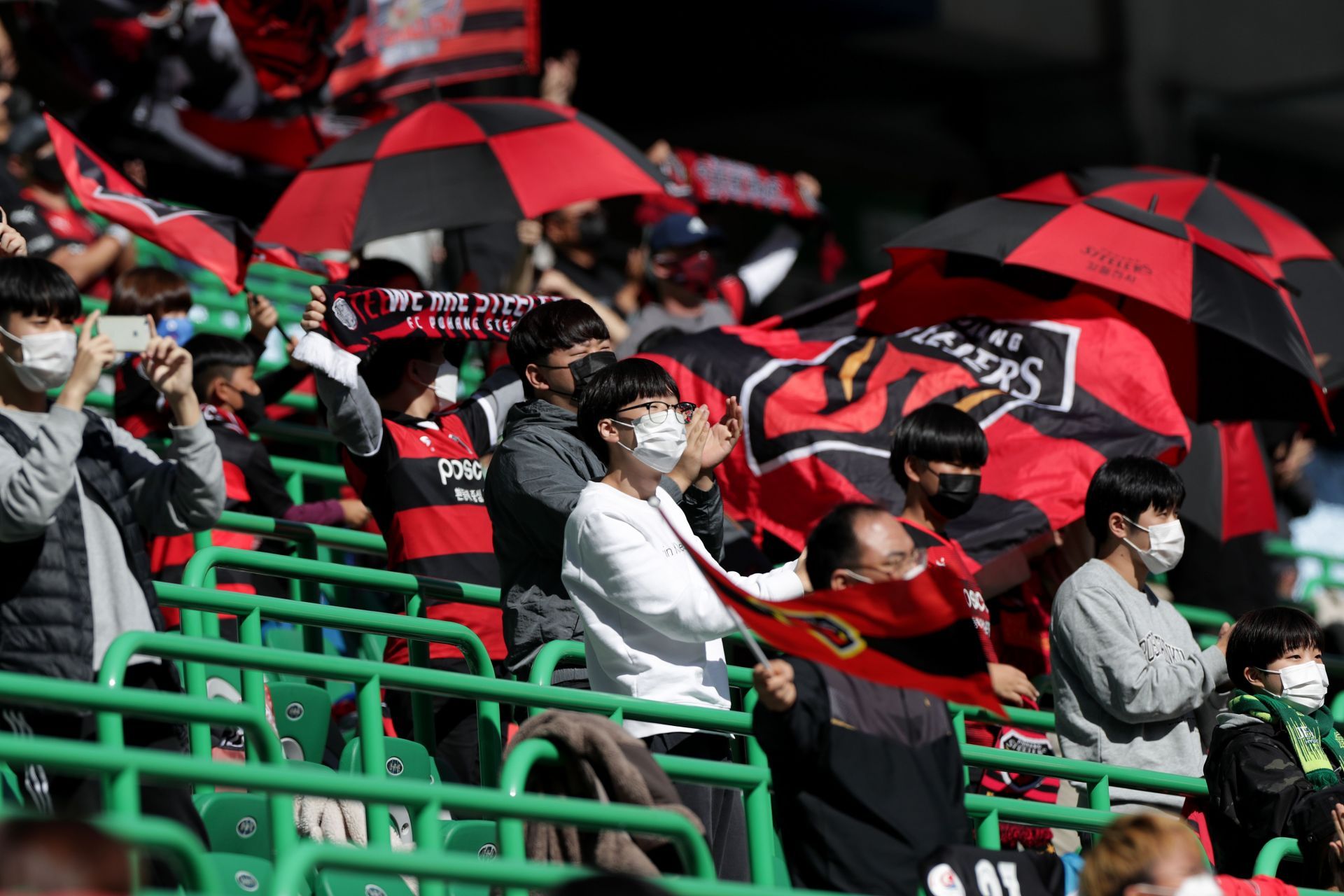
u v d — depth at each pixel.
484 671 19.62
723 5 57.31
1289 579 41.78
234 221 27.22
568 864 15.55
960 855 15.73
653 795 15.36
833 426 25.80
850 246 62.56
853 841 15.68
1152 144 62.91
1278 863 19.47
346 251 28.28
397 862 13.20
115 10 36.66
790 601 15.75
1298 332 27.62
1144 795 21.48
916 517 21.75
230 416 26.83
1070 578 21.88
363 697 16.91
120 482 16.86
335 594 27.72
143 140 37.28
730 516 25.83
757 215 57.38
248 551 20.28
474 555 22.58
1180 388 28.69
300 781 13.75
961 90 63.16
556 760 15.40
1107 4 60.44
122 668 15.27
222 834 18.84
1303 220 72.88
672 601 17.28
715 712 17.52
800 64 60.16
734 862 18.09
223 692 21.81
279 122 38.44
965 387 26.42
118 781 13.20
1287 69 64.94
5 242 20.61
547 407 20.11
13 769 16.67
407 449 22.61
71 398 16.12
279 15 34.69
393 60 35.56
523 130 29.31
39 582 15.91
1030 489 25.34
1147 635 21.23
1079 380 26.39
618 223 54.62
